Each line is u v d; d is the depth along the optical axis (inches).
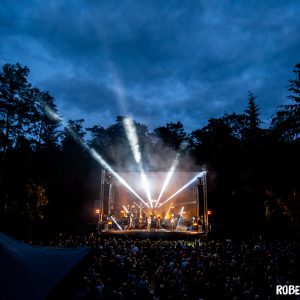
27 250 194.4
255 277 557.0
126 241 928.9
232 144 1563.7
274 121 1259.2
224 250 762.8
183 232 1113.4
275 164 1187.9
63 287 170.6
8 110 1263.5
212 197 1636.3
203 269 574.9
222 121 1845.5
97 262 597.0
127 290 434.0
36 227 1289.4
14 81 1284.4
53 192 1589.6
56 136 1894.7
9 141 1270.9
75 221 1537.9
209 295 473.7
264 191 1255.5
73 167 1726.1
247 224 1427.2
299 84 1212.5
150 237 1113.4
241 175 1382.9
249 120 1599.4
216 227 1396.4
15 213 1124.5
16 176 1250.0
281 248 772.6
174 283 482.0
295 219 1091.9
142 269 584.1
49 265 183.9
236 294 449.4
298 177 1125.7
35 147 1664.6
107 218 1235.9
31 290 157.8
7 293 152.7
